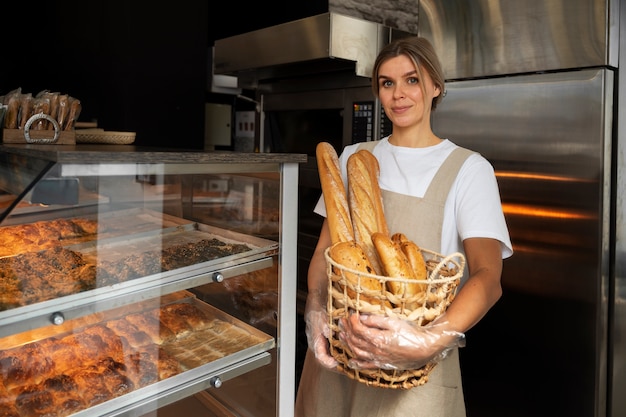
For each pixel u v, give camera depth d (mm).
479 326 2318
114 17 3246
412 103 1514
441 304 1185
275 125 3318
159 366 1293
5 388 1168
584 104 1963
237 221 1345
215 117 3977
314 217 2959
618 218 1979
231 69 3098
